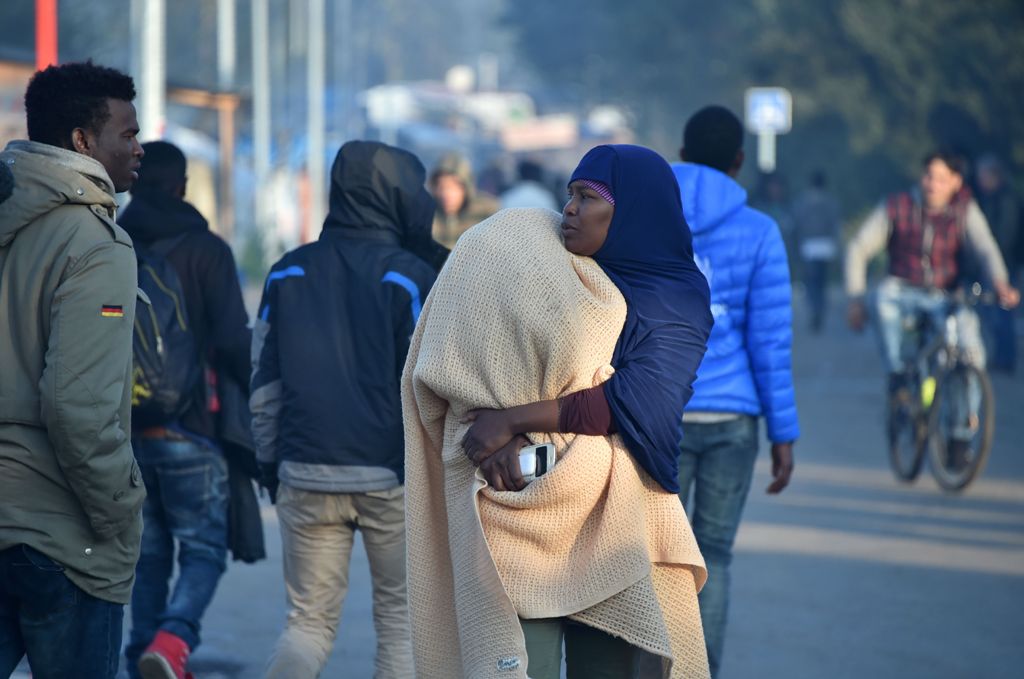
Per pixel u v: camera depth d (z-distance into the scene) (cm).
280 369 1723
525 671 1241
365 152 1731
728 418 1881
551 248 1282
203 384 1905
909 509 3325
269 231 10881
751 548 2906
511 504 1253
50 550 1247
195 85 5647
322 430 1688
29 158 1262
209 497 1906
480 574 1259
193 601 1844
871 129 12462
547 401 1253
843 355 6706
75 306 1231
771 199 6694
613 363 1270
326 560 1738
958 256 3628
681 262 1302
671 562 1294
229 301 1909
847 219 13050
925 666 2131
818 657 2170
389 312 1698
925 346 3659
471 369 1270
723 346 1884
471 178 3634
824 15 13400
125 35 13788
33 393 1247
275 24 18562
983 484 3656
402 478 1712
